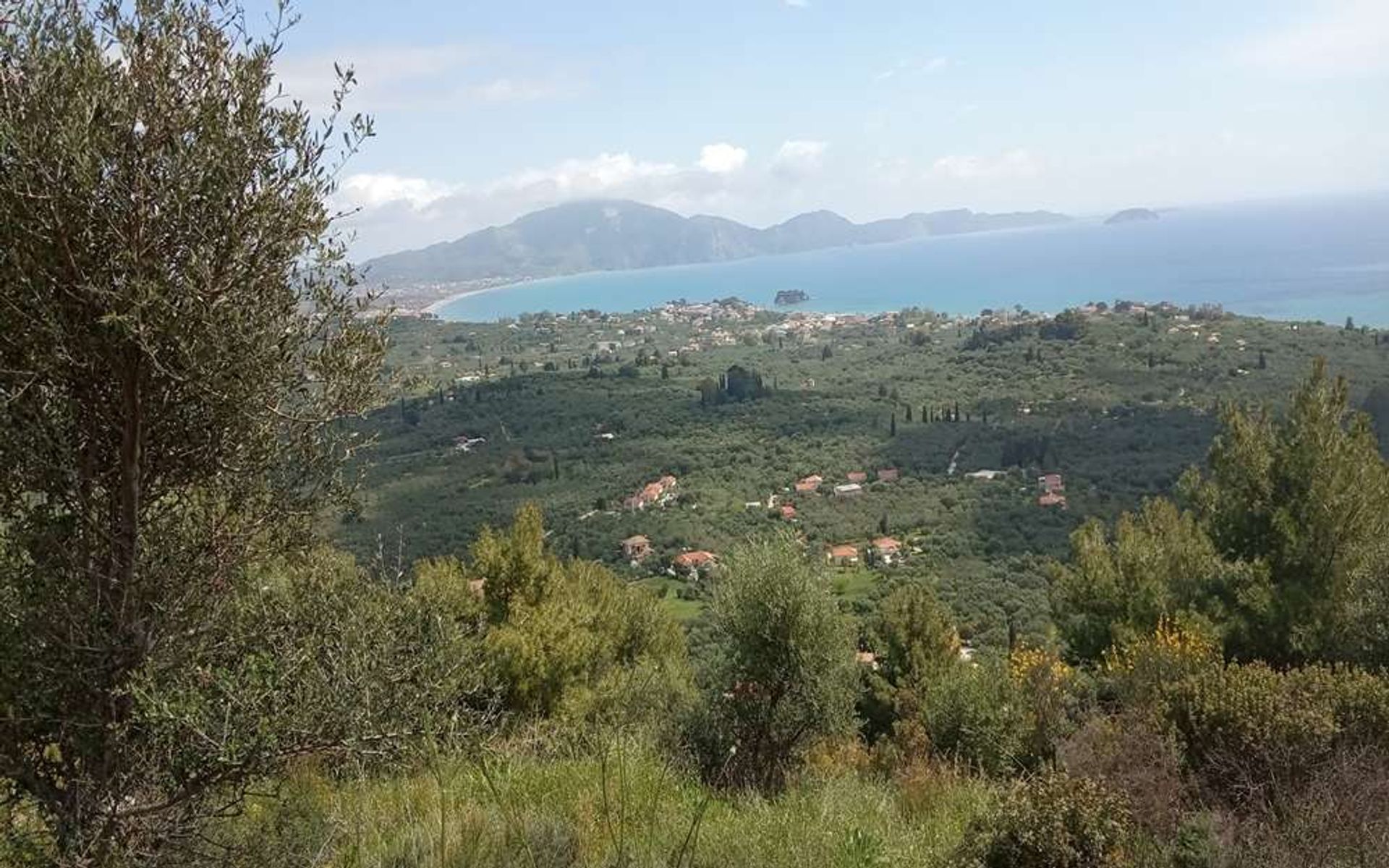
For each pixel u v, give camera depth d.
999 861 4.54
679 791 5.87
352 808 4.50
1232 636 11.77
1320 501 11.36
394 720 3.48
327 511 3.70
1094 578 14.75
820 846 4.72
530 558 12.12
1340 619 10.65
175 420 3.22
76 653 3.00
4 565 2.93
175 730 2.97
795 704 8.88
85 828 3.00
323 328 3.38
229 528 3.45
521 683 9.73
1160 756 5.84
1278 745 5.71
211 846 3.38
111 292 2.79
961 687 10.79
